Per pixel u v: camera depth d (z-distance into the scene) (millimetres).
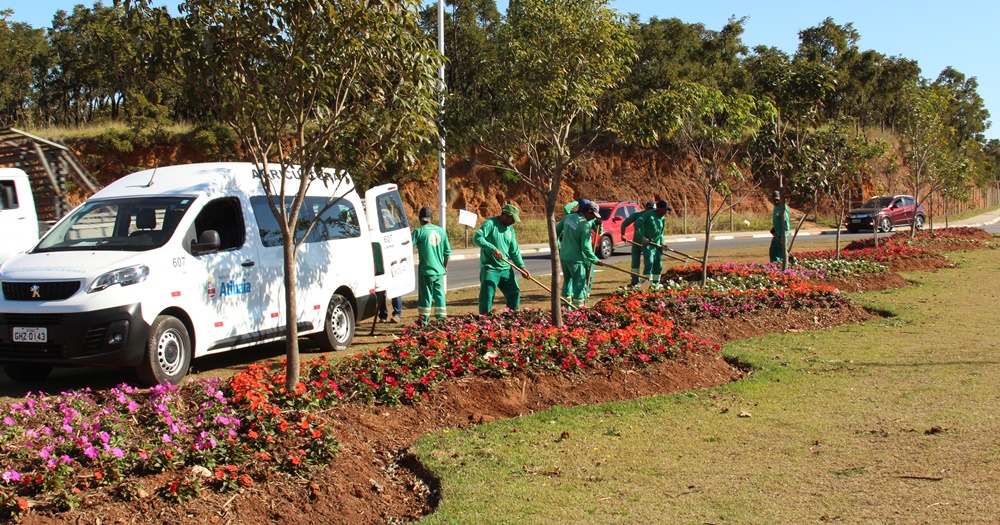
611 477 5777
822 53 54094
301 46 6664
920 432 6543
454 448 6406
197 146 37156
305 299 10586
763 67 17156
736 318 11711
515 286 12039
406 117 6988
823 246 31156
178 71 6848
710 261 24297
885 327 11758
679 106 10523
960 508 4906
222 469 5227
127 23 6738
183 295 8938
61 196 15523
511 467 5992
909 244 26125
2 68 41844
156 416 5914
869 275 16891
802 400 7750
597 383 8180
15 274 8500
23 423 5863
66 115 46312
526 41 9930
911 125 27969
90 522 4578
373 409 6934
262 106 6879
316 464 5645
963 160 31406
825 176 17016
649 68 44188
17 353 8367
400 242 13438
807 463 5938
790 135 16688
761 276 15219
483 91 10688
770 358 9672
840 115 19672
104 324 8227
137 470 5152
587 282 13969
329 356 10594
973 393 7719
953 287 16422
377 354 7996
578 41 9688
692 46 46938
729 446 6430
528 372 8047
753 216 51062
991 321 12039
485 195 44438
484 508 5219
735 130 14562
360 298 11734
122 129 37250
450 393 7453
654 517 5020
